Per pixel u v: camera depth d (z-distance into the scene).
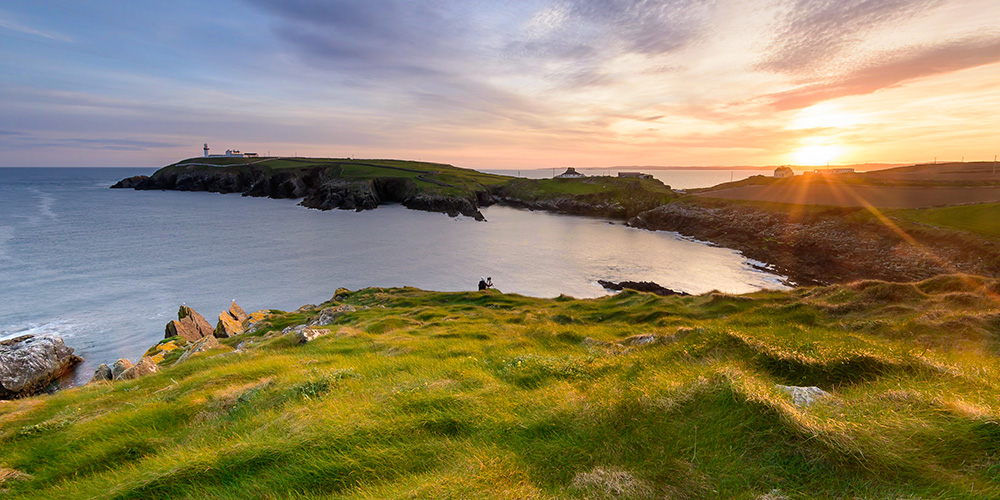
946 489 4.24
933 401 5.61
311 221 128.75
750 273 68.75
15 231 103.69
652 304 30.17
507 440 6.50
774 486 4.63
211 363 18.52
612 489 4.86
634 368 9.31
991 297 16.59
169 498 6.05
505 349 15.82
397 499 5.03
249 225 118.44
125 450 9.03
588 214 160.50
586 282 65.00
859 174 185.38
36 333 42.94
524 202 191.25
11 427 13.55
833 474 4.62
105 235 99.38
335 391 10.12
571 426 6.45
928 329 13.37
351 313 34.97
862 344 9.88
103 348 39.62
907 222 70.19
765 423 5.34
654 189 172.75
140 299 54.09
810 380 7.62
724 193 143.62
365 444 6.59
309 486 5.86
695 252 86.06
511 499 4.87
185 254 80.50
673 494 4.70
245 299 55.72
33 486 8.12
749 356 8.79
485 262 77.56
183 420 10.54
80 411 13.62
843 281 61.84
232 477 6.29
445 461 6.10
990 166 196.00
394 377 11.30
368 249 87.94
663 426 5.81
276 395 10.70
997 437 4.67
